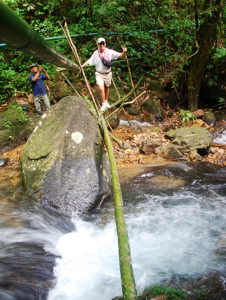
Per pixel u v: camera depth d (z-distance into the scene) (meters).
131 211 4.39
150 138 7.32
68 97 5.14
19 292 2.62
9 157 6.23
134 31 10.21
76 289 2.84
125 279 1.50
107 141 3.80
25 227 3.75
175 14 11.25
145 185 5.10
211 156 6.39
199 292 2.59
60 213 4.29
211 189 4.91
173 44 11.41
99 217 4.32
